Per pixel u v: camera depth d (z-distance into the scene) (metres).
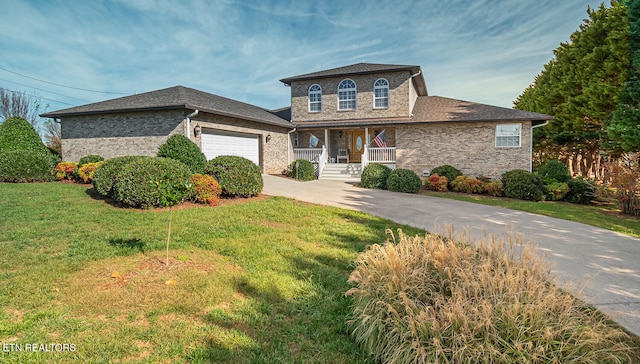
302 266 4.65
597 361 2.29
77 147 14.62
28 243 5.38
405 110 18.20
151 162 8.57
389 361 2.54
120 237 5.81
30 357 2.57
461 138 16.22
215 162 10.53
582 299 3.33
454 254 3.21
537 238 6.46
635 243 6.15
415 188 13.77
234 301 3.59
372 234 6.49
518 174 13.04
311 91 20.28
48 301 3.44
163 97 14.09
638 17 14.39
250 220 7.44
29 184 11.93
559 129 21.09
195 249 5.29
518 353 2.23
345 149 20.36
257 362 2.62
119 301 3.46
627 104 14.73
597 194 11.66
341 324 3.19
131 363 2.56
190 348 2.76
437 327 2.43
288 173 17.48
